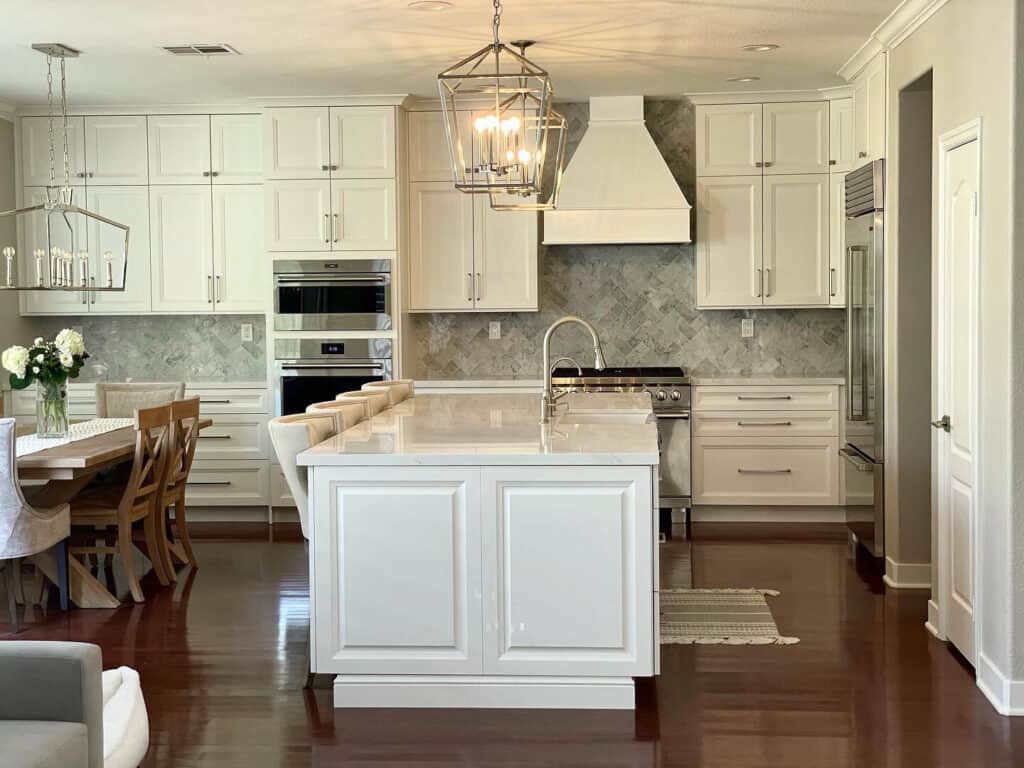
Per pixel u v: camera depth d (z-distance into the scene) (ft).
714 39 19.54
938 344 15.62
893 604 17.62
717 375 26.37
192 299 25.77
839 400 24.38
